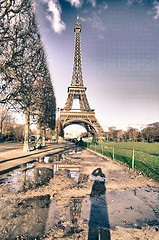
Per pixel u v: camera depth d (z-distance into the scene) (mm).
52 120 37781
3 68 10414
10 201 5449
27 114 22375
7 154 19422
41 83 22078
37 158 16734
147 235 3660
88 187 7168
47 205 5172
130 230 3846
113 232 3736
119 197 6012
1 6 8953
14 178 8617
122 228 3922
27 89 15367
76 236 3561
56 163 13742
